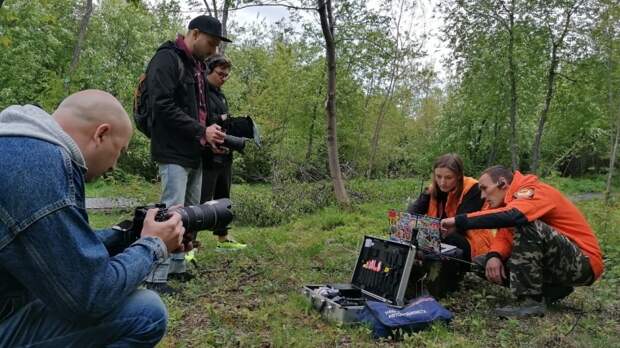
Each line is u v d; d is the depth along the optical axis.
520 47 13.21
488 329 3.64
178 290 4.20
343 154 20.64
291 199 10.32
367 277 4.12
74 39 21.31
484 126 18.69
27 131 1.70
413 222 4.09
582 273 3.93
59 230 1.65
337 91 19.02
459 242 4.40
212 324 3.47
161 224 2.04
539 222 3.91
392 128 21.77
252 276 4.79
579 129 18.95
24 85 19.28
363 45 15.48
